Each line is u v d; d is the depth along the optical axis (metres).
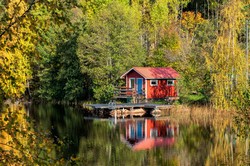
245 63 30.38
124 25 42.88
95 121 32.84
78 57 42.78
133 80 42.66
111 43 41.59
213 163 18.58
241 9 33.34
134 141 24.61
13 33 4.95
